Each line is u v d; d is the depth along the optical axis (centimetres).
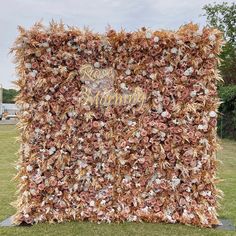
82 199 620
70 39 610
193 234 553
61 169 619
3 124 3519
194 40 596
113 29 602
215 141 610
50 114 615
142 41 600
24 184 616
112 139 613
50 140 618
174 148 607
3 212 676
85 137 617
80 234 550
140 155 613
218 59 607
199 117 604
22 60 613
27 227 589
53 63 612
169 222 607
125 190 618
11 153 1577
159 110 607
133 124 611
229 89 2159
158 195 615
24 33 607
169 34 596
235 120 2136
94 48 607
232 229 582
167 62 605
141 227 583
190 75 604
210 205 610
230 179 1003
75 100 613
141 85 609
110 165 617
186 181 610
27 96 614
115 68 609
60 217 614
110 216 613
